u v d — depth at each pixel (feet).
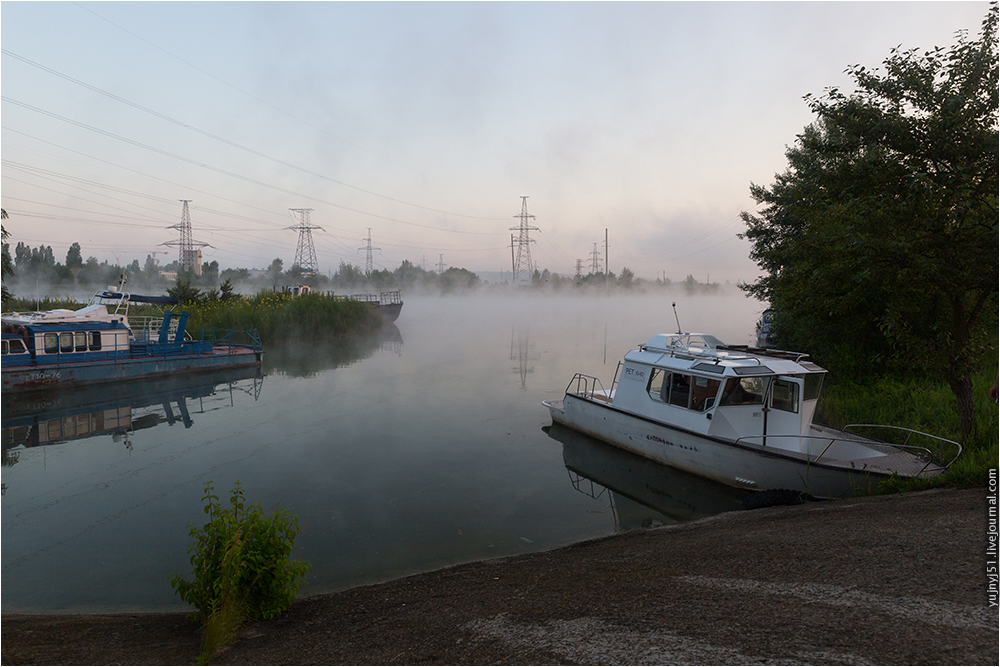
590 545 26.30
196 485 36.09
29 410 59.98
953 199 26.76
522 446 44.86
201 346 85.30
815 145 32.35
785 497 31.55
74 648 14.98
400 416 54.90
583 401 47.65
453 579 21.44
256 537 17.16
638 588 17.11
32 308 121.19
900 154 29.71
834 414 45.11
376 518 30.68
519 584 19.43
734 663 11.17
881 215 28.68
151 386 72.49
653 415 41.32
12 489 35.37
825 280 32.78
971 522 19.22
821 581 15.69
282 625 16.26
